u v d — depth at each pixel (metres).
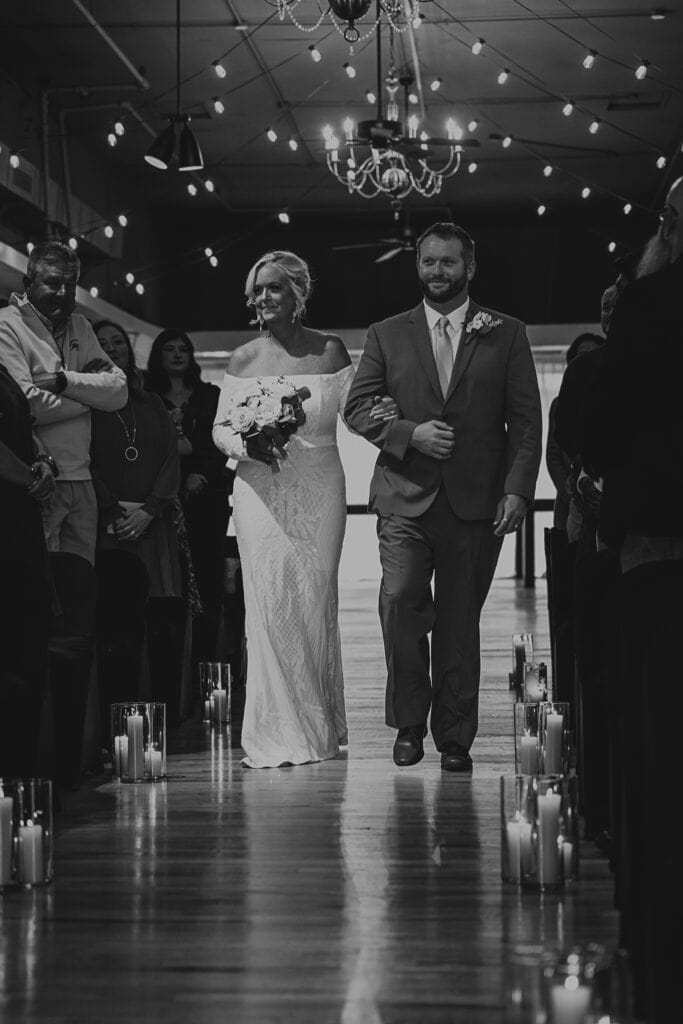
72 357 5.04
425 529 4.68
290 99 13.23
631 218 17.34
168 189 16.34
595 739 3.62
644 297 2.58
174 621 5.86
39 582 3.94
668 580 2.51
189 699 6.19
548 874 3.12
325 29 11.28
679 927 2.23
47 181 12.22
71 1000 2.45
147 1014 2.38
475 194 16.62
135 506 5.40
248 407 4.78
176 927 2.88
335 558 5.04
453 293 4.72
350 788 4.38
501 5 10.83
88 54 11.93
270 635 4.87
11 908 3.04
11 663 3.89
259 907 3.02
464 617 4.69
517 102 13.38
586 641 3.69
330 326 17.69
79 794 4.34
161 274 17.20
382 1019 2.33
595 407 2.60
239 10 10.89
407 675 4.73
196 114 13.64
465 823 3.83
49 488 3.97
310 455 4.97
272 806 4.11
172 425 5.59
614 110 13.52
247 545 4.93
